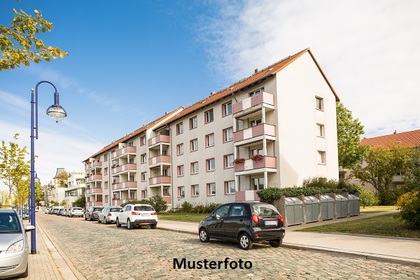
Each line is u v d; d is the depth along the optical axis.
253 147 29.39
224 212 12.52
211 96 40.84
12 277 7.86
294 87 28.64
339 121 40.47
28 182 33.25
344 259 9.10
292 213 17.92
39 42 5.26
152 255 10.60
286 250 10.98
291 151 27.50
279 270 7.87
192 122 38.22
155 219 21.72
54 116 12.22
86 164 79.25
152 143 43.62
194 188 37.38
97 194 65.56
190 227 20.05
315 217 19.22
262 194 18.33
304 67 29.86
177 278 7.46
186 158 38.53
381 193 39.66
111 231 20.69
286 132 27.39
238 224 11.57
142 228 22.23
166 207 38.34
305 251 10.65
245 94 30.17
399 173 43.53
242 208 11.71
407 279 6.81
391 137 54.81
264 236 11.12
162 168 42.50
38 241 15.77
